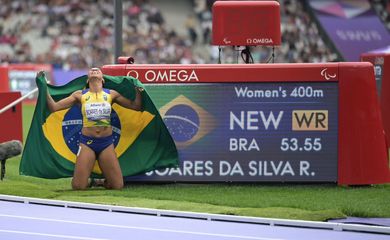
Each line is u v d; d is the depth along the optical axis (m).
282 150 34.50
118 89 33.75
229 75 34.50
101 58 115.25
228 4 36.94
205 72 34.56
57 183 36.12
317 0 96.25
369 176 34.38
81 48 117.25
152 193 32.62
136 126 34.28
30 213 28.38
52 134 34.25
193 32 120.75
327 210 28.84
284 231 25.89
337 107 34.41
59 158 34.19
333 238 24.95
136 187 34.16
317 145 34.50
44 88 33.38
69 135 34.31
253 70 34.47
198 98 34.59
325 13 95.50
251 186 34.56
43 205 30.09
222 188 34.06
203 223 27.02
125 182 34.75
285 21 114.38
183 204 30.06
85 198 31.08
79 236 24.73
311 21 107.94
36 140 34.19
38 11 123.25
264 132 34.50
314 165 34.50
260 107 34.50
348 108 34.34
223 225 26.72
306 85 34.41
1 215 27.95
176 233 25.33
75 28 120.19
